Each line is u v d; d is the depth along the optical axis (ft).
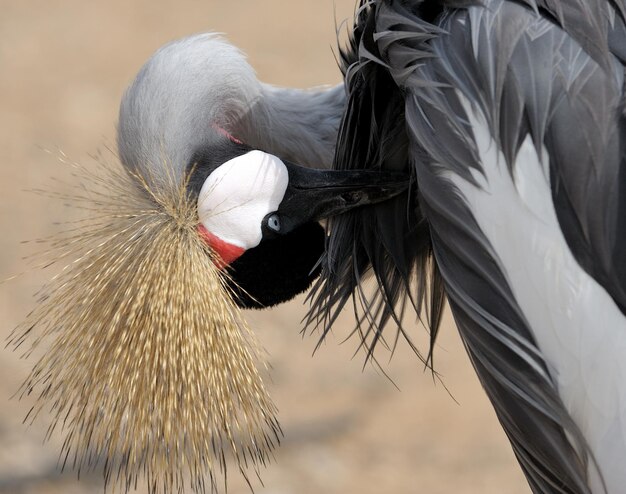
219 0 47.03
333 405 24.02
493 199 19.30
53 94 37.29
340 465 21.88
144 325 19.48
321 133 19.80
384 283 19.66
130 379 19.48
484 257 19.31
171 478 19.49
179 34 43.11
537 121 19.27
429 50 19.40
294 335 26.35
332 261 19.66
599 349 19.22
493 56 19.33
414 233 19.62
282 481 21.45
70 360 19.52
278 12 45.57
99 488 21.29
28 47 40.98
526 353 19.30
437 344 25.80
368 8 19.54
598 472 19.25
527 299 19.27
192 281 19.51
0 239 28.30
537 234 19.26
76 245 19.58
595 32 19.31
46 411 22.48
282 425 23.17
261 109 19.70
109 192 19.60
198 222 19.54
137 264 19.52
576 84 19.29
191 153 19.58
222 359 19.51
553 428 19.33
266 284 19.61
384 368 25.32
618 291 19.24
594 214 19.25
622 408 19.21
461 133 19.33
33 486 21.30
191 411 19.49
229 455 21.49
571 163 19.26
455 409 23.99
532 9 19.35
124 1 46.03
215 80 19.61
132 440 19.49
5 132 34.40
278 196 19.56
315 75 39.19
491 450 22.72
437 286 19.67
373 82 19.57
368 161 19.63
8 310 25.14
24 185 31.12
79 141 34.06
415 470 22.00
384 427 23.34
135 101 19.58
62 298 19.54
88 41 41.86
